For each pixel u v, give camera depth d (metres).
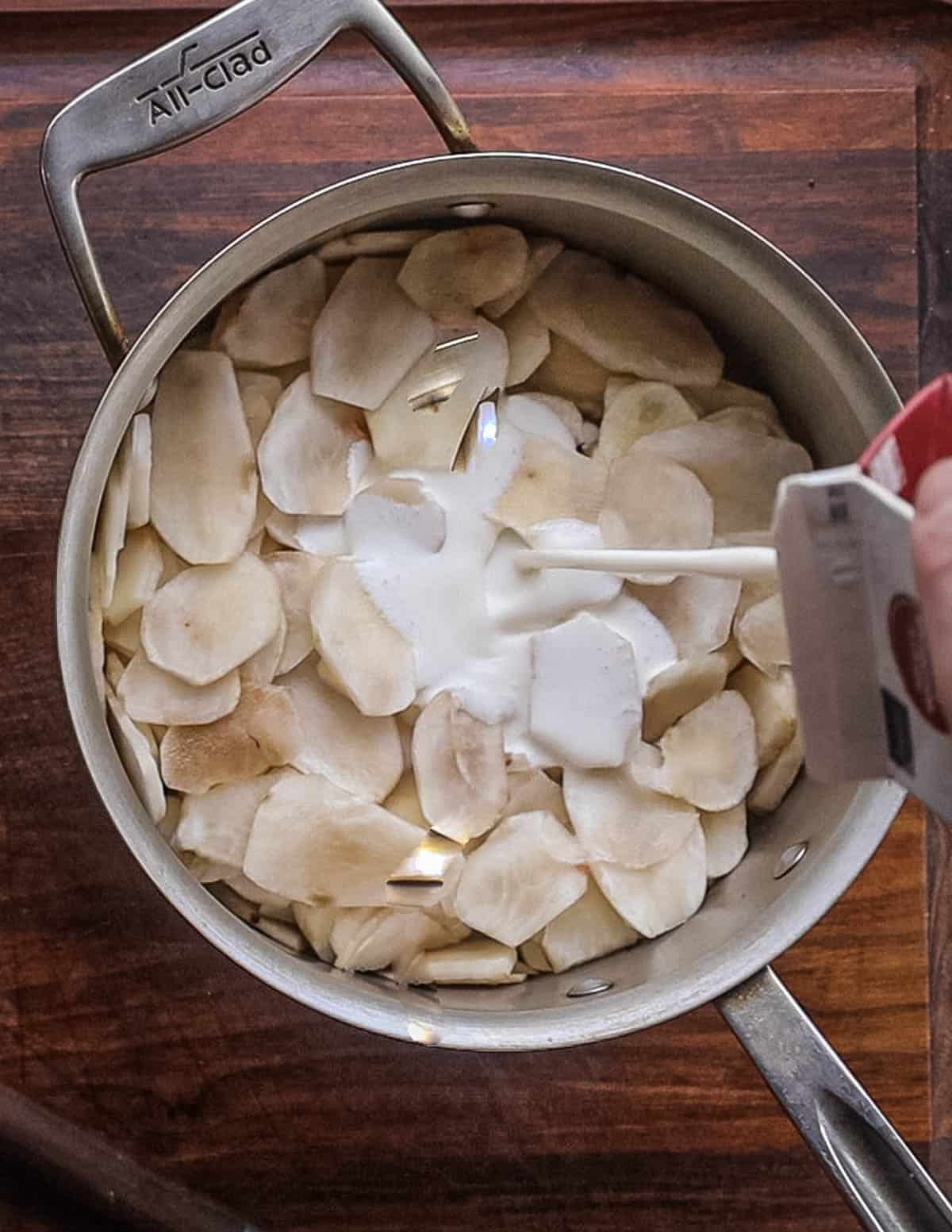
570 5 0.58
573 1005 0.48
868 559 0.33
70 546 0.44
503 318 0.54
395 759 0.54
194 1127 0.56
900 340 0.58
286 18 0.47
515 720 0.54
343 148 0.57
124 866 0.56
